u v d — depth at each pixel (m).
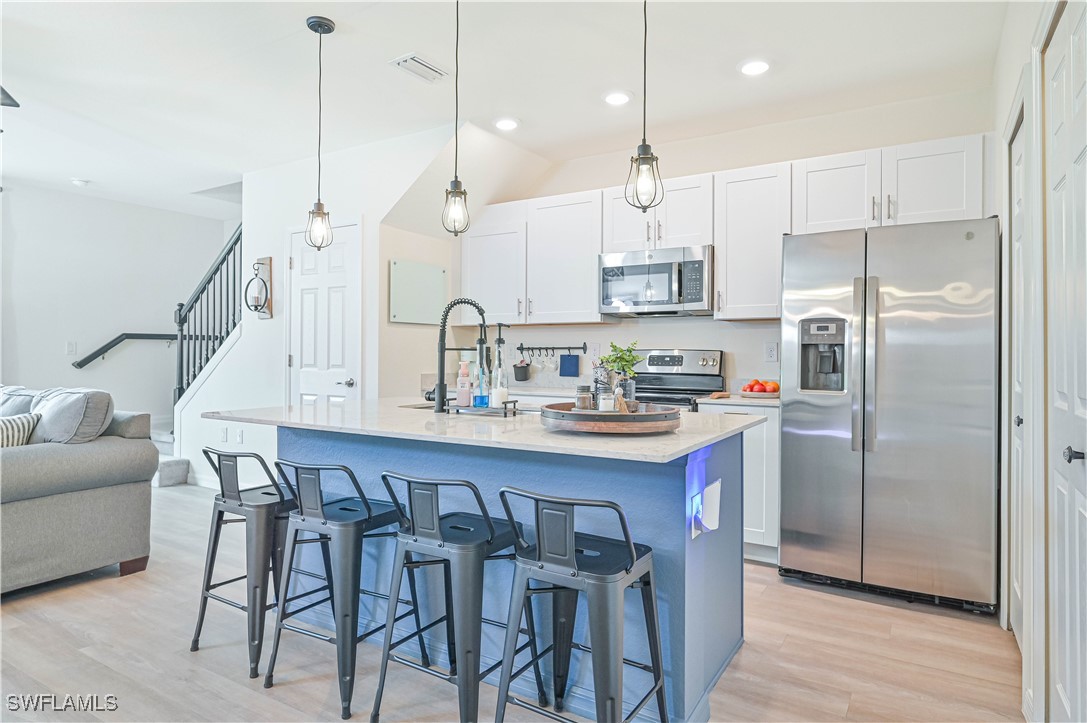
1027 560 2.05
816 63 3.20
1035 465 1.88
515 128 4.11
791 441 3.21
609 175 4.63
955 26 2.82
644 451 1.69
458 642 1.83
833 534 3.10
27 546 2.90
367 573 2.55
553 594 2.03
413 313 4.61
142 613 2.77
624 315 4.37
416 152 4.24
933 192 3.25
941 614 2.82
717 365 4.09
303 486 2.13
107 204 6.40
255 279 5.10
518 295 4.61
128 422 3.37
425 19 2.81
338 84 3.48
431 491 1.87
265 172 5.11
